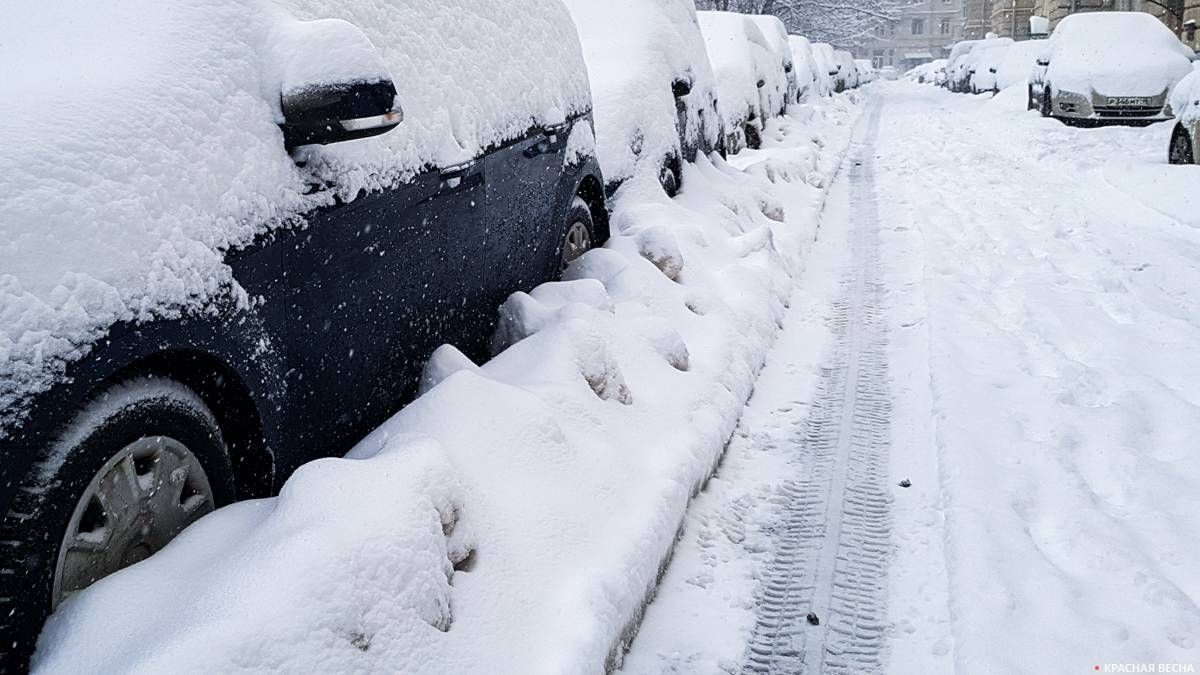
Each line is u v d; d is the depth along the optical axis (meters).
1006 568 3.34
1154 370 5.30
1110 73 18.02
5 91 2.21
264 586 2.19
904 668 3.02
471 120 4.04
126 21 2.55
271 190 2.72
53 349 2.02
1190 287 6.96
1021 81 28.61
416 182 3.53
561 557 3.00
